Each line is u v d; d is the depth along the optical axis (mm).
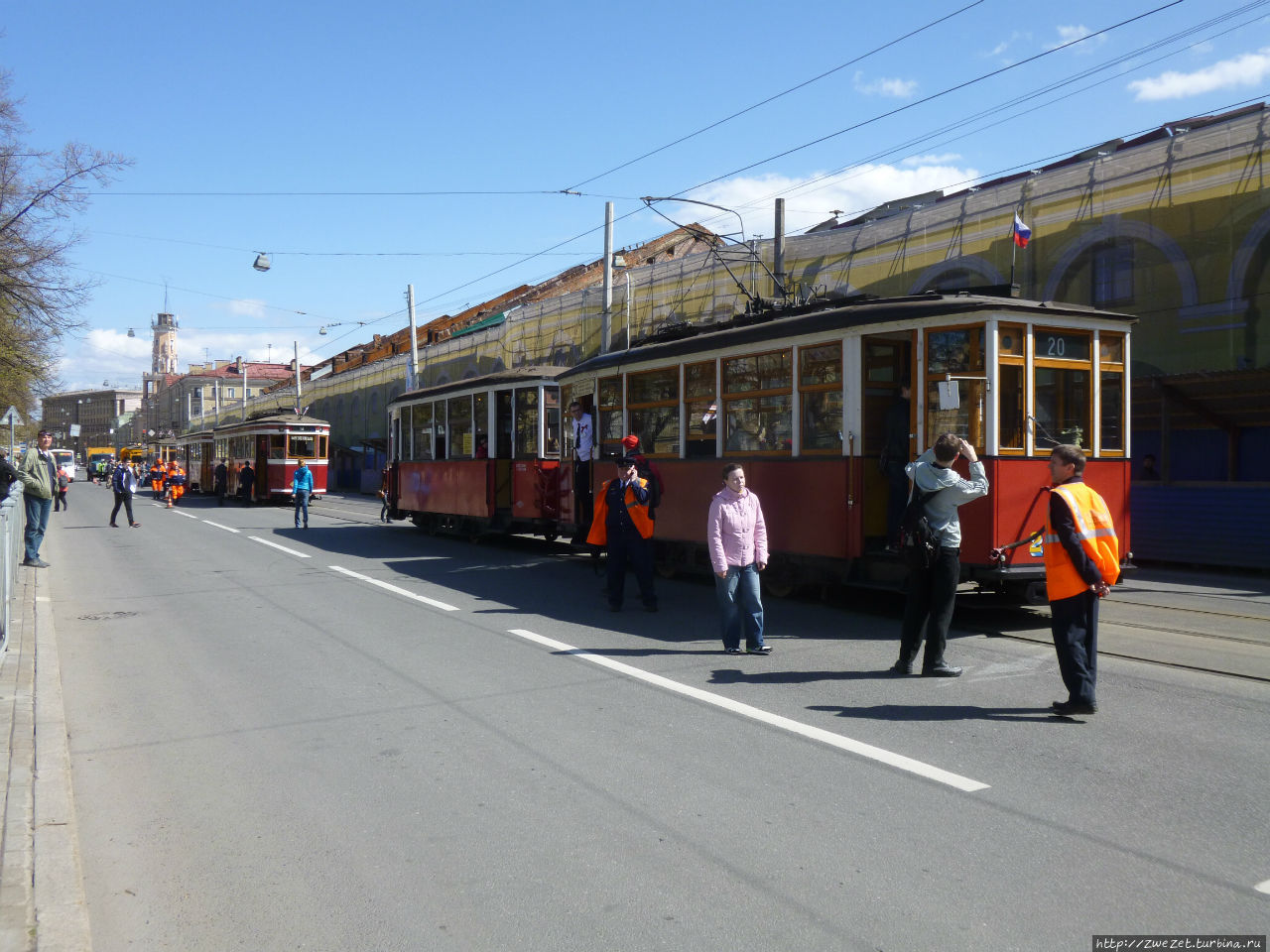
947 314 9297
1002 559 8977
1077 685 6191
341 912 3842
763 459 11352
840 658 8141
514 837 4543
